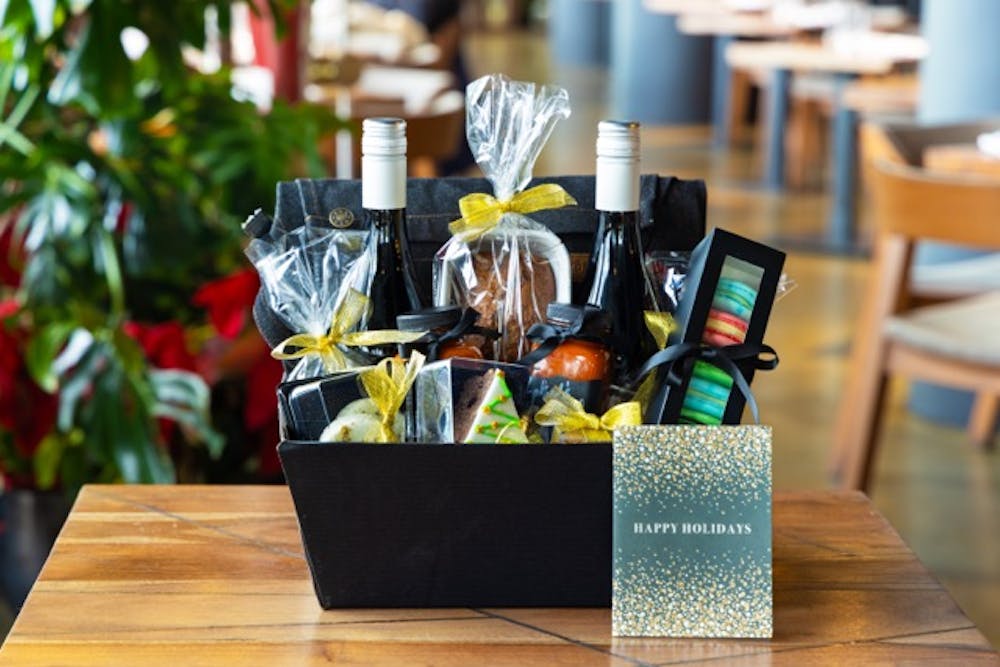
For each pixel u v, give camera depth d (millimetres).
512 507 1335
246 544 1533
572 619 1360
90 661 1273
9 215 2850
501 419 1328
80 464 2775
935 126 4051
